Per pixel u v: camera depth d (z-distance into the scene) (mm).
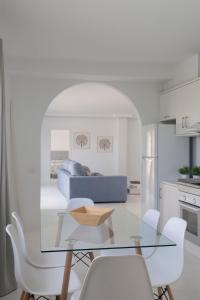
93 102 9586
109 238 2439
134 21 3609
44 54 4832
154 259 2707
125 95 5785
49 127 12461
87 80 5629
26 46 4461
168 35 4055
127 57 4992
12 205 5184
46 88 5496
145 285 1666
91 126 12766
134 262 1642
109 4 3186
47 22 3625
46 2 3131
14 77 5398
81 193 8258
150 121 5832
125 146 12664
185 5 3217
